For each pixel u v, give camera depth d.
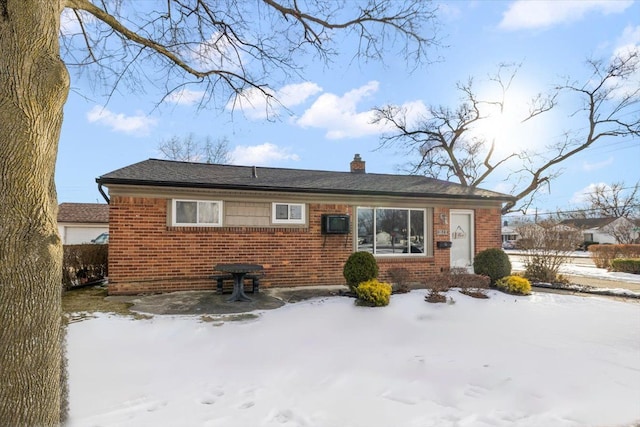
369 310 6.91
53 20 2.52
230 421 3.16
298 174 12.22
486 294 8.58
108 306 7.27
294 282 9.79
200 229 9.05
